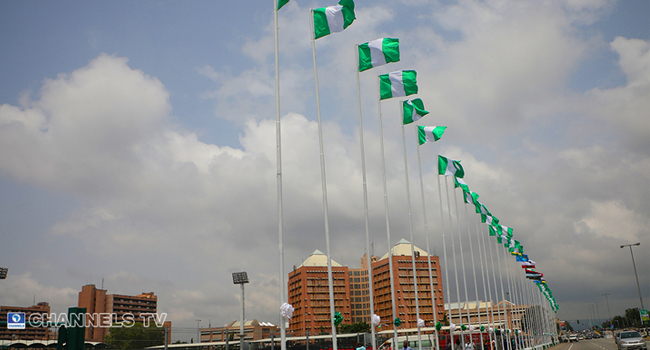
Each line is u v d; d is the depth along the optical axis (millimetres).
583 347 70438
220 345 56719
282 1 22609
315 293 165875
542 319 110500
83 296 171750
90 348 45781
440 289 161250
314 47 25609
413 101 36062
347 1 25312
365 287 178500
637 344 41156
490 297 61594
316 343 71688
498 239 70312
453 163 42750
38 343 47094
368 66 29125
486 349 62312
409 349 31266
